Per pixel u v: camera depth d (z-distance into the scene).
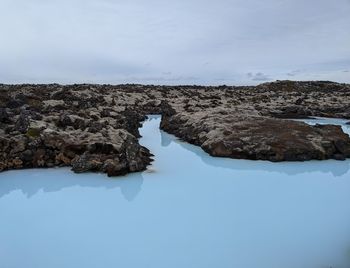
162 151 31.23
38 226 16.11
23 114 27.41
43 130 26.41
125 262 13.19
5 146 24.70
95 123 30.88
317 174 24.53
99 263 13.12
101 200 19.30
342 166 26.55
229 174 24.31
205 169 25.42
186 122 40.31
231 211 17.89
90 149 25.72
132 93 80.81
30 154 24.78
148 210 17.98
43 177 22.84
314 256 13.59
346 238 15.01
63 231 15.65
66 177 22.89
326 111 61.28
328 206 18.66
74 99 49.94
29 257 13.52
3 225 16.22
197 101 68.81
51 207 18.28
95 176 23.17
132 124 38.59
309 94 97.81
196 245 14.43
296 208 18.36
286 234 15.41
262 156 28.16
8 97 39.25
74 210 17.98
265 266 12.95
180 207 18.42
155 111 60.66
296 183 22.56
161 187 21.47
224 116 38.38
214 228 15.94
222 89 113.44
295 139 29.77
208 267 12.89
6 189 20.83
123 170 23.48
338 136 31.28
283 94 96.69
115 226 16.12
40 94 51.62
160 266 12.93
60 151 25.36
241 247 14.23
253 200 19.52
